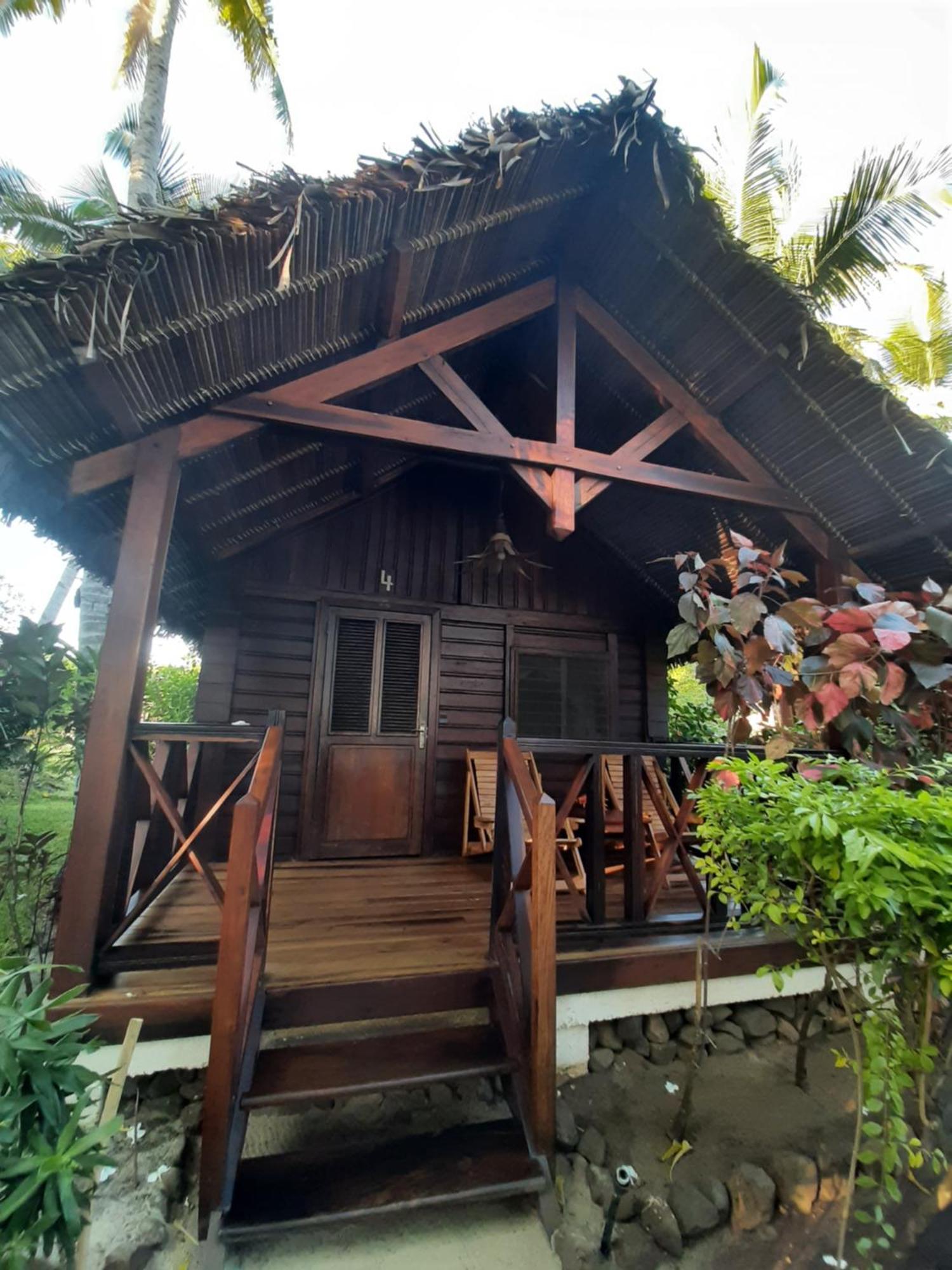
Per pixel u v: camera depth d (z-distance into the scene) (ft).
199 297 6.64
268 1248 5.02
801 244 19.49
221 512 11.43
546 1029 5.71
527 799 6.23
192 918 8.64
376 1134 6.29
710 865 6.63
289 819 13.35
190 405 7.92
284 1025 6.34
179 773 11.48
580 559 16.81
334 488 13.64
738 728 7.04
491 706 15.26
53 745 12.29
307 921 8.87
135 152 23.00
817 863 5.27
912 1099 7.01
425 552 15.34
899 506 10.18
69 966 5.11
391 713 14.30
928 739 8.05
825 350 9.09
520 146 7.50
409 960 7.27
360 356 8.90
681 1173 6.13
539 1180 5.32
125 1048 5.08
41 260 5.54
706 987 8.16
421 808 14.01
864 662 6.34
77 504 8.50
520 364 13.24
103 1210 5.31
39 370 6.40
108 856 6.57
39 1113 3.98
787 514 11.39
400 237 7.56
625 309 10.53
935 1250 5.54
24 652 9.57
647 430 10.55
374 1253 5.05
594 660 16.44
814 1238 5.68
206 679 13.15
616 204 9.21
